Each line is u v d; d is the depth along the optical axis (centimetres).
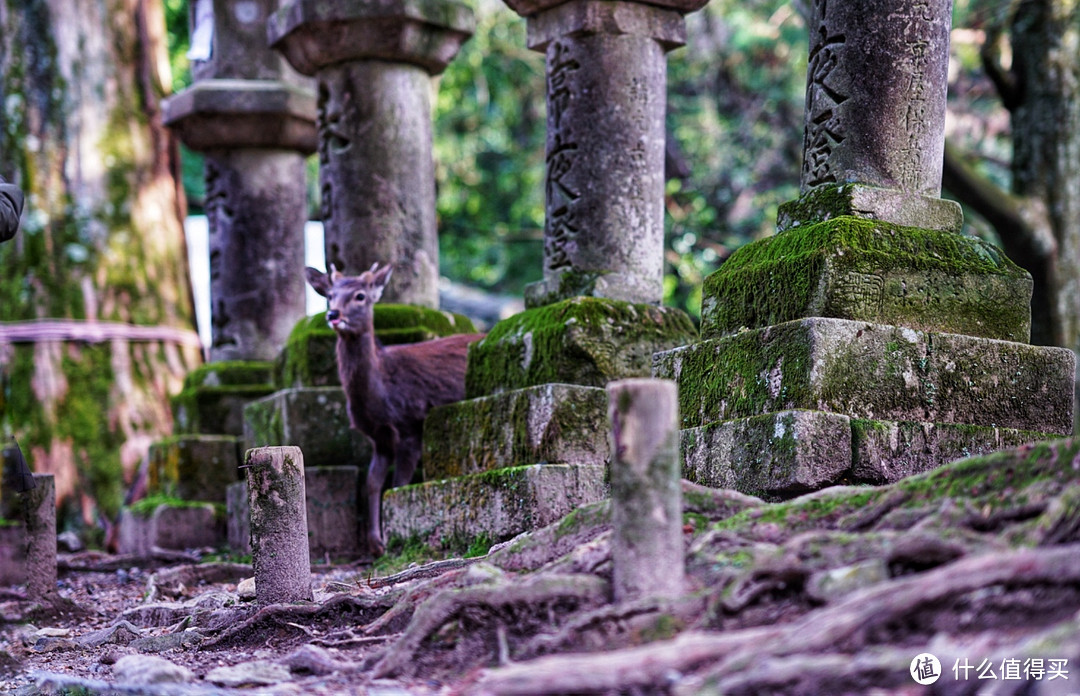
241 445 1182
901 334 616
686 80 2138
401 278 1058
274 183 1256
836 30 670
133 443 1321
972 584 346
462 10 1065
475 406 830
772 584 400
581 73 867
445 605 444
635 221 864
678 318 830
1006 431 628
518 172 2222
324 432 1009
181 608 691
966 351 632
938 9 668
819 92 679
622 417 420
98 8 1405
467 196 2230
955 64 2067
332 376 1030
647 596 412
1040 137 1484
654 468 417
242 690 446
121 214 1387
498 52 2109
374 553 945
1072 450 414
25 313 1322
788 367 608
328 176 1070
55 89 1377
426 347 970
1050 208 1476
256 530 596
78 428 1304
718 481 627
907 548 392
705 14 2098
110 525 1249
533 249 2312
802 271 623
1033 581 341
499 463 802
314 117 1237
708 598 404
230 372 1216
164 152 1445
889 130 658
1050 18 1476
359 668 458
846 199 646
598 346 795
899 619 350
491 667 416
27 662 611
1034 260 1477
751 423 607
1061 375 656
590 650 400
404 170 1063
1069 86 1473
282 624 563
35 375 1307
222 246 1255
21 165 1356
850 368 603
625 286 855
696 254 1983
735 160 2044
